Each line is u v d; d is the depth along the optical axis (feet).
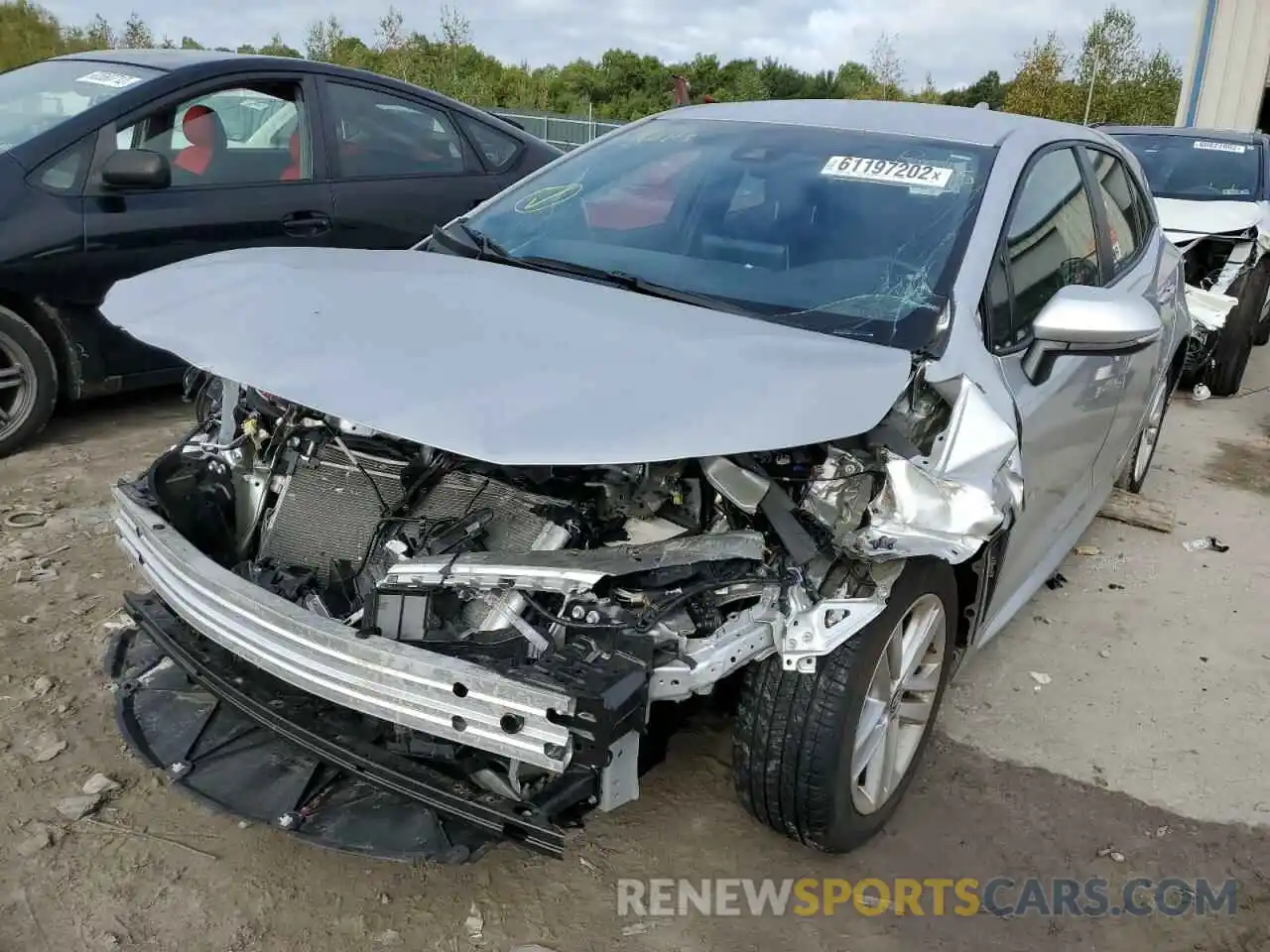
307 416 8.36
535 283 8.86
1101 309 8.43
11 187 14.70
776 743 7.61
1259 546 15.84
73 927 7.29
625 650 6.55
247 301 8.14
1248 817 9.53
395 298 8.09
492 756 6.87
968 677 11.59
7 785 8.62
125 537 8.61
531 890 8.00
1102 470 13.67
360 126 18.65
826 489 7.22
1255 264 23.97
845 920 7.97
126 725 8.10
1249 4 57.26
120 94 15.96
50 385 15.49
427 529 7.65
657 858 8.44
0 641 10.63
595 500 7.63
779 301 8.93
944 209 9.49
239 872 7.93
